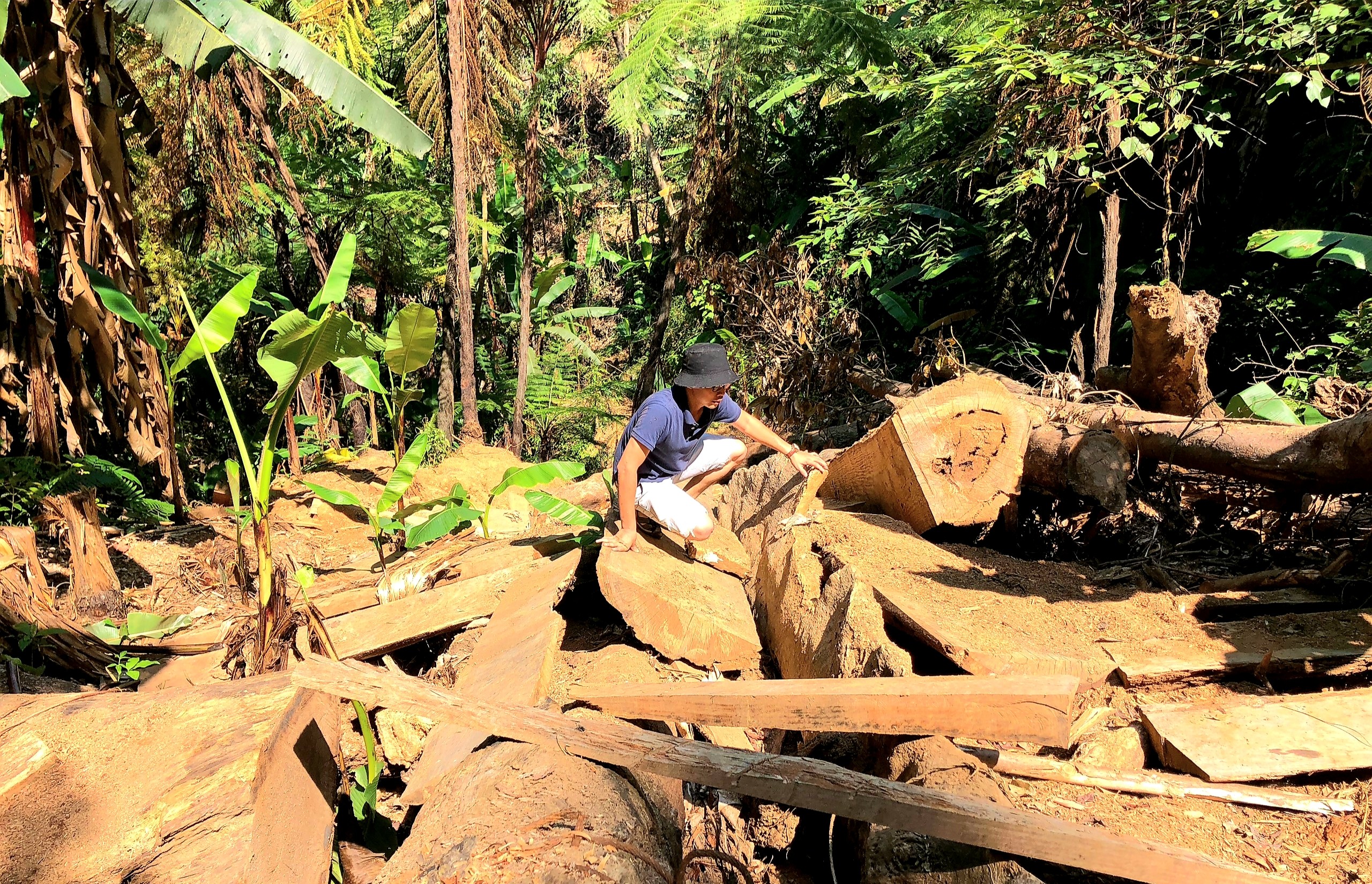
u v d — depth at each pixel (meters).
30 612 4.50
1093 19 6.25
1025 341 8.14
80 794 2.34
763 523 5.13
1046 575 3.99
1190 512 4.37
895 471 4.48
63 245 6.49
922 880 2.37
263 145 10.65
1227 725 2.88
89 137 6.51
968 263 9.80
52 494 5.88
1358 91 5.49
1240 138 7.45
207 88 9.41
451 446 10.40
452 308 10.52
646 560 4.33
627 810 2.42
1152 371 4.66
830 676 3.39
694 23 8.54
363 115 5.86
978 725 2.63
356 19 9.48
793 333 9.10
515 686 3.27
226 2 5.64
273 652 3.30
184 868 2.13
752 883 3.03
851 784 2.37
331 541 7.59
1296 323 7.29
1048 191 7.25
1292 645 3.19
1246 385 7.39
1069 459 4.09
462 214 10.03
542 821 2.24
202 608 5.85
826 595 3.79
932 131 8.98
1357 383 5.36
